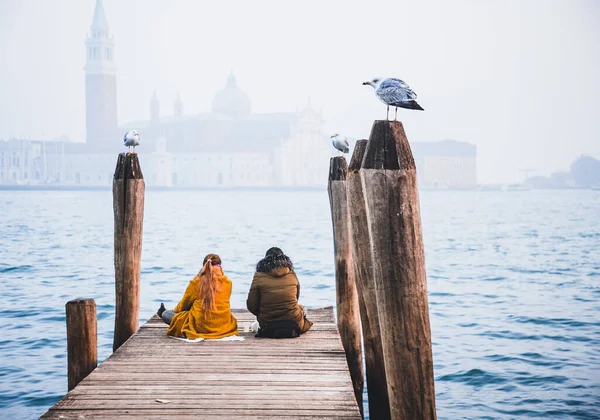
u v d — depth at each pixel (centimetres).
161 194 19938
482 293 2567
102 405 710
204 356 899
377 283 550
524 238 5494
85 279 2962
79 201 14650
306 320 1042
